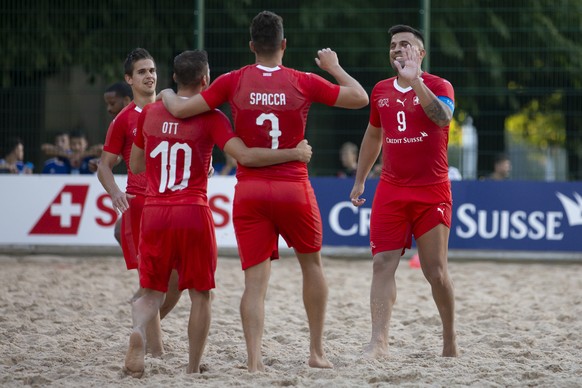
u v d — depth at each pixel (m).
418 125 23.80
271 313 32.38
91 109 47.84
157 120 21.83
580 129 47.69
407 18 48.91
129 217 25.31
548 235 47.53
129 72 25.44
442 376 21.86
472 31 48.44
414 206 24.05
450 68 48.12
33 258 48.28
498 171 47.72
